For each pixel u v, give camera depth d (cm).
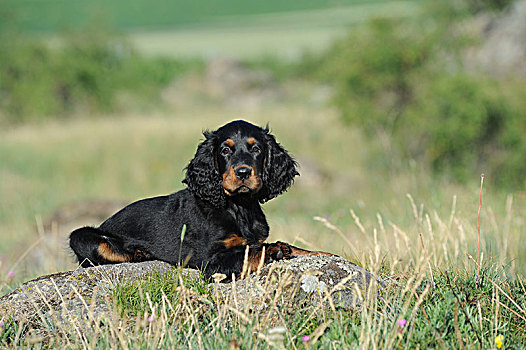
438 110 1609
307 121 2384
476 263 483
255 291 429
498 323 424
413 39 1800
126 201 1255
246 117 2634
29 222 1352
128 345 391
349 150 2053
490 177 1498
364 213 1109
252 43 6294
